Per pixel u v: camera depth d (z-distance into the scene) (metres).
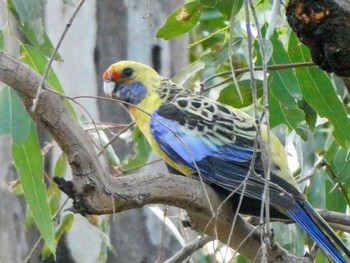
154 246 11.61
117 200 6.50
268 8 10.70
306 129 9.54
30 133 8.11
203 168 8.69
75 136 6.32
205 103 9.19
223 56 9.09
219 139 8.79
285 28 9.56
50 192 10.17
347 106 9.86
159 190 6.83
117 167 10.11
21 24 8.35
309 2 6.65
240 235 7.77
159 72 11.90
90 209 6.39
